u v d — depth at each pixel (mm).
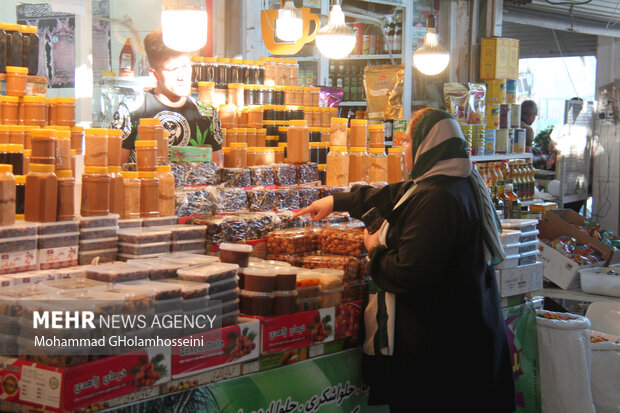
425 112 2697
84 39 4273
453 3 8125
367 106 6613
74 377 1852
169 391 2129
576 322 3666
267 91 3990
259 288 2414
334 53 4730
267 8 5449
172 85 3639
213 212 2928
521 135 8227
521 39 12562
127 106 3580
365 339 2787
